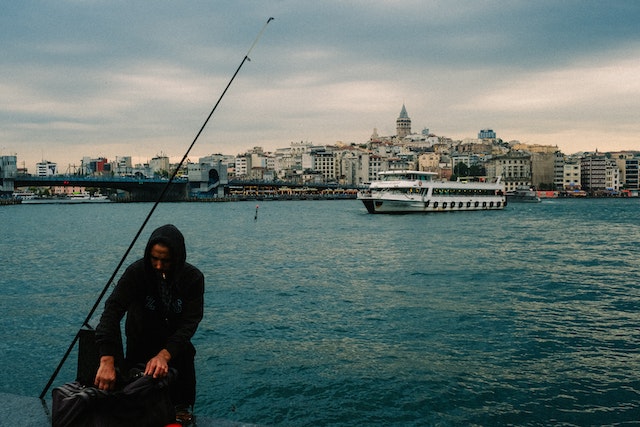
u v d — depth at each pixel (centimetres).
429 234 5459
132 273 368
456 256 3653
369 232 5847
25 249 4481
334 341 1599
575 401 1155
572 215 9500
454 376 1301
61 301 2256
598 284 2512
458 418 1087
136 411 337
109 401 332
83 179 17012
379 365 1382
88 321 410
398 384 1255
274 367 1374
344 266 3250
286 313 1961
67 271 3184
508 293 2298
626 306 2023
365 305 2083
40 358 1484
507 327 1725
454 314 1908
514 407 1130
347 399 1181
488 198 10325
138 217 9956
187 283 376
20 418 399
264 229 6650
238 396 1203
